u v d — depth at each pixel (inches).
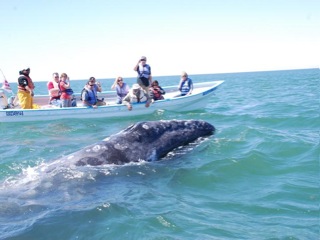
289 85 1739.7
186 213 229.3
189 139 361.7
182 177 293.7
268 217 223.3
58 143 484.4
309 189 268.1
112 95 887.1
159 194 261.0
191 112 734.5
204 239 195.3
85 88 709.3
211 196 259.4
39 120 697.6
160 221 217.2
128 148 319.0
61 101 731.4
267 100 943.0
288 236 196.9
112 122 666.2
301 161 335.9
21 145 482.0
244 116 631.8
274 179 292.7
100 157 307.0
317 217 221.1
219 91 1477.6
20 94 715.4
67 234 201.9
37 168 315.6
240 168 315.3
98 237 199.8
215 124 561.9
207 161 329.4
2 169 353.4
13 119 692.1
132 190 266.1
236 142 399.5
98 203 238.7
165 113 716.7
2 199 247.8
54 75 778.2
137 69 713.0
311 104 769.6
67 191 258.8
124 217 221.6
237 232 203.5
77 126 629.9
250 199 252.7
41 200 244.8
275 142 398.6
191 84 797.9
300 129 496.7
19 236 198.7
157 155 327.0
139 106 705.6
